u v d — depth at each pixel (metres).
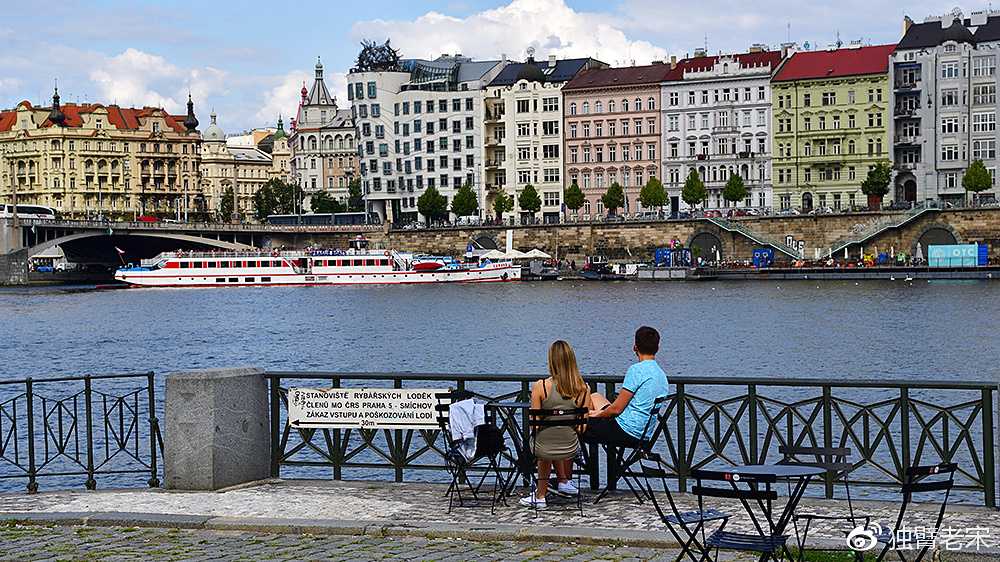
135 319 99.50
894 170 153.12
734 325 82.12
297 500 15.74
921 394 44.62
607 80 175.25
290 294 134.88
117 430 36.41
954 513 14.47
